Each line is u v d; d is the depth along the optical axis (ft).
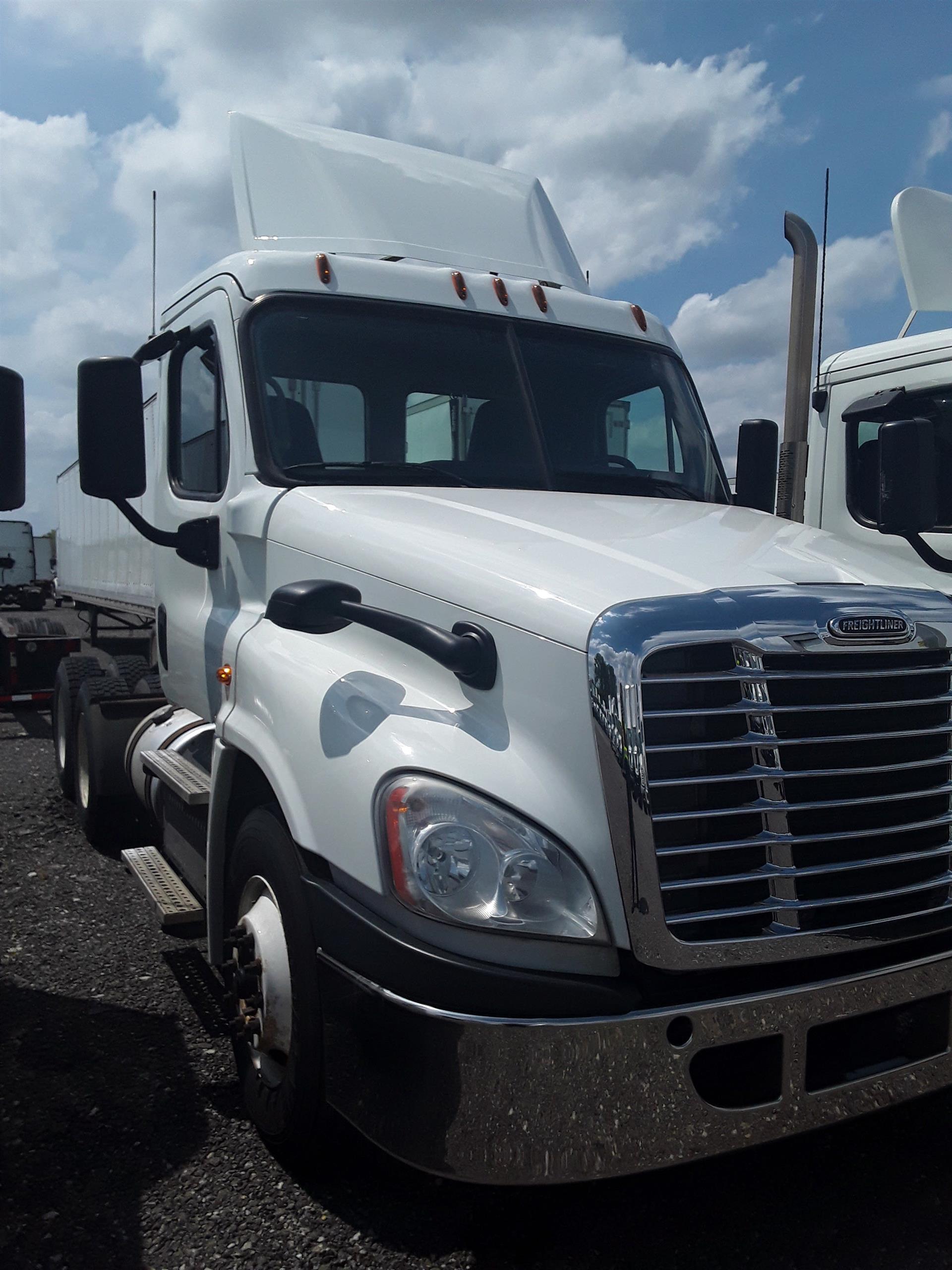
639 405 14.03
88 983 13.91
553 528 10.14
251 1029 9.76
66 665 23.50
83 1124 10.48
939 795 9.02
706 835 8.04
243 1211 9.13
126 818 19.69
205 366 13.51
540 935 7.69
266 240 13.73
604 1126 7.63
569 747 7.98
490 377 13.10
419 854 7.82
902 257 21.03
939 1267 8.48
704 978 8.03
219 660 12.12
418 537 9.77
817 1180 9.70
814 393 21.53
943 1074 8.86
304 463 11.96
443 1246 8.71
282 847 9.47
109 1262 8.46
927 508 13.56
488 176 16.38
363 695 9.00
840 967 8.50
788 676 8.16
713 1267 8.50
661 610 7.97
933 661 9.04
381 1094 8.02
